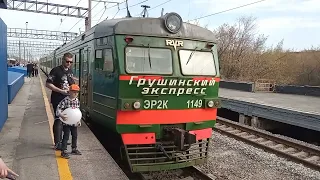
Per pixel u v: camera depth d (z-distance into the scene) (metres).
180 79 6.20
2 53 7.70
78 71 9.94
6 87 8.56
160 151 6.31
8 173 2.38
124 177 4.86
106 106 6.51
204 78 6.53
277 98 18.05
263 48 42.44
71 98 5.48
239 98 17.58
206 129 6.76
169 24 6.29
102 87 6.77
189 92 6.37
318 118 11.28
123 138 5.95
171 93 6.17
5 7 8.16
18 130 7.43
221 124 12.82
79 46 9.70
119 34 6.01
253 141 9.52
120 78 5.83
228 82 26.11
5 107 8.37
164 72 6.17
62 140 5.59
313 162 7.88
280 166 7.44
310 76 40.69
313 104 14.95
